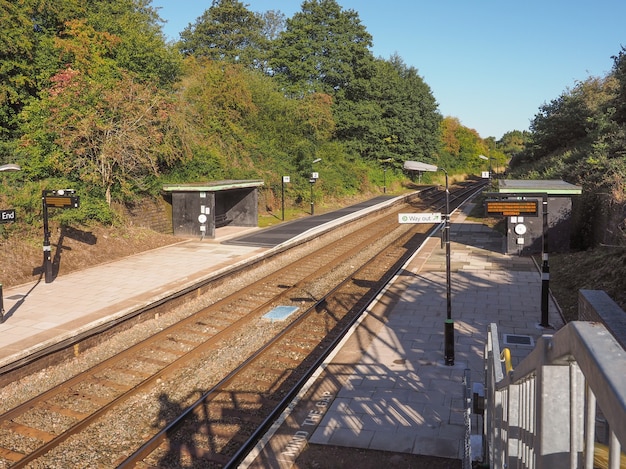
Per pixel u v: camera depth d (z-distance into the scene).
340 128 60.75
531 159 49.00
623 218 18.48
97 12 30.39
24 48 23.97
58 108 23.83
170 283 17.72
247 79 45.50
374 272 21.64
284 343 13.34
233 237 28.22
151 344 13.14
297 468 7.72
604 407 1.23
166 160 29.52
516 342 12.68
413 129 67.88
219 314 15.64
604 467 1.62
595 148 27.34
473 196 58.69
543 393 1.87
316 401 9.80
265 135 44.25
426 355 11.95
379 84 62.59
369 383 10.53
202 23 63.72
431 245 26.59
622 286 14.73
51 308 14.88
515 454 3.14
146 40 30.33
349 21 62.28
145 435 9.02
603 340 1.41
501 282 18.53
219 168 34.53
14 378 10.97
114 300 15.64
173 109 30.05
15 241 19.47
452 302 16.16
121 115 25.94
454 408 9.46
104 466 8.12
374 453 8.09
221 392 10.61
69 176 24.67
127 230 25.19
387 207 46.59
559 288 17.25
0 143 23.52
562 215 23.19
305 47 59.47
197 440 8.86
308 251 25.92
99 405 10.06
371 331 13.64
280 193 40.53
